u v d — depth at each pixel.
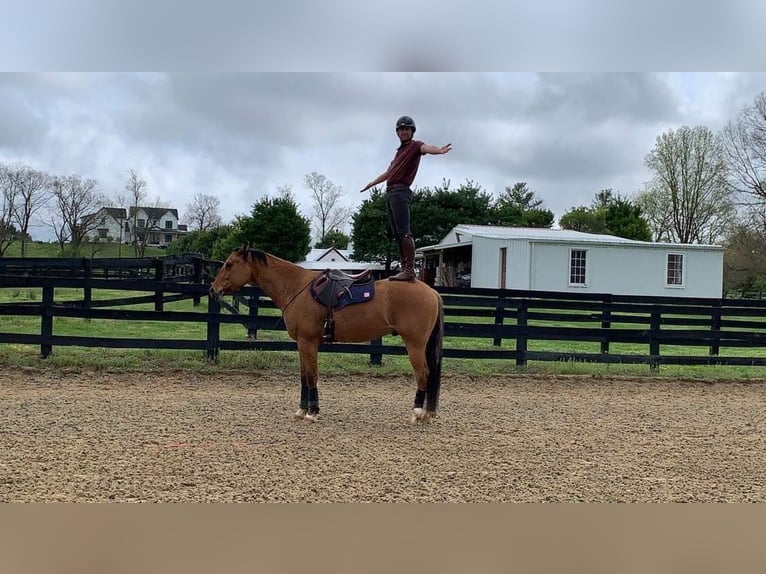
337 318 6.57
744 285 40.66
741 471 5.24
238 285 6.97
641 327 17.45
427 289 6.68
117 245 65.62
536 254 24.52
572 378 10.29
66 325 12.85
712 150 51.12
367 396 8.32
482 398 8.55
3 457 4.95
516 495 4.48
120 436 5.72
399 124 6.55
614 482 4.84
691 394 9.46
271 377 9.25
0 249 52.06
